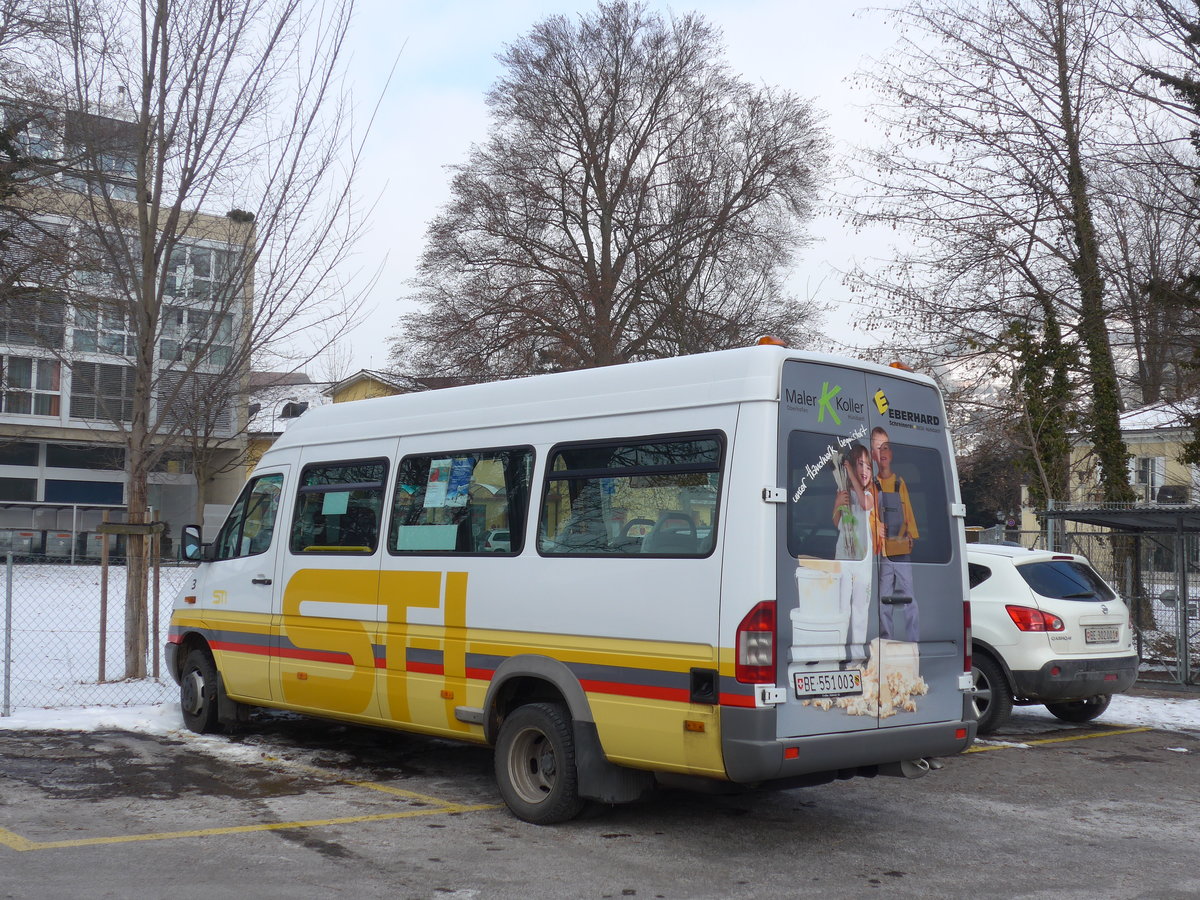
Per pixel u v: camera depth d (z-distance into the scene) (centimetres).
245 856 603
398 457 824
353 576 831
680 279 3216
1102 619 1061
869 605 643
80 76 1206
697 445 633
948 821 726
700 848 641
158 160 1229
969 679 703
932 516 699
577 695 663
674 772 613
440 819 697
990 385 2122
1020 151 2006
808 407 632
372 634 808
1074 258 2025
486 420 763
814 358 642
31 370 4319
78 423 4391
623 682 639
